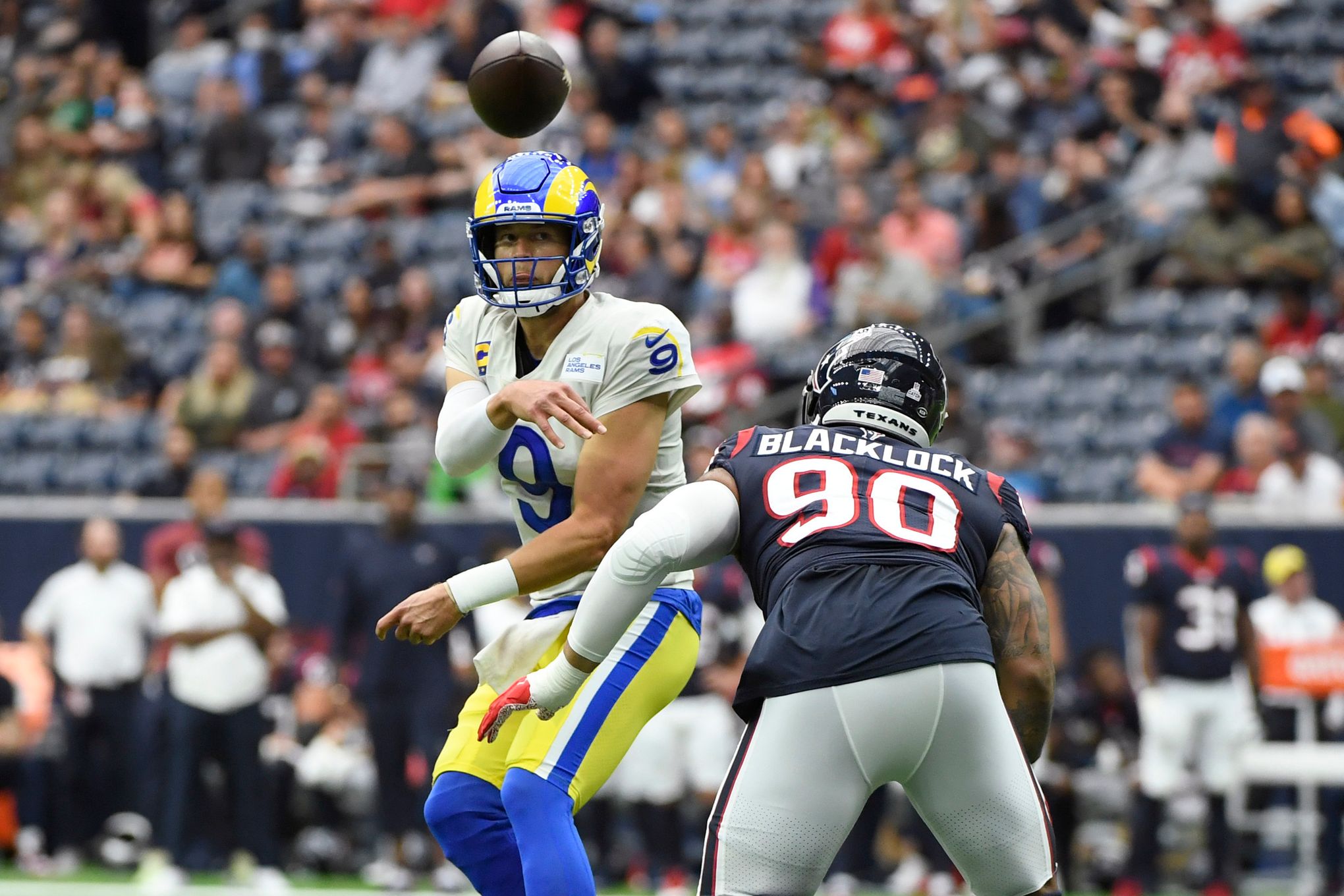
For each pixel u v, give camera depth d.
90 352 44.91
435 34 54.69
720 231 44.47
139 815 33.44
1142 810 30.25
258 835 30.92
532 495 14.63
